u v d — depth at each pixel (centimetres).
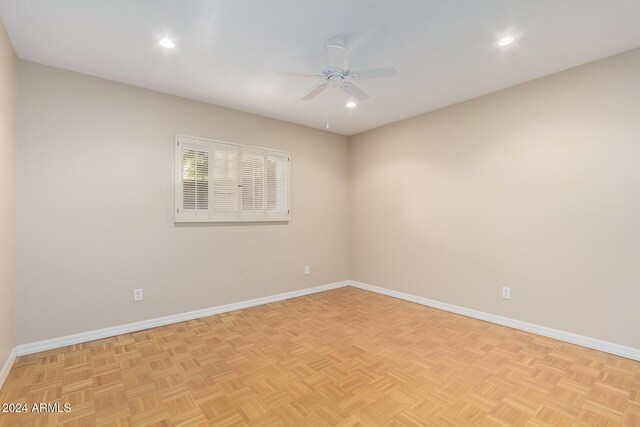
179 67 278
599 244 266
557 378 222
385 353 263
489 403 195
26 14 204
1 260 214
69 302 280
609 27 220
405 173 426
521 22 214
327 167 481
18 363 243
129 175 311
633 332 250
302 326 327
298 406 192
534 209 305
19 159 258
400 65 275
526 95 309
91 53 254
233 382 219
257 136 405
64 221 278
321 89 264
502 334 304
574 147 279
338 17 208
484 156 342
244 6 196
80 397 201
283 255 430
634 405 192
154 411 187
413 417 182
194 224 353
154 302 326
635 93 248
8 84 229
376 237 466
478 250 348
